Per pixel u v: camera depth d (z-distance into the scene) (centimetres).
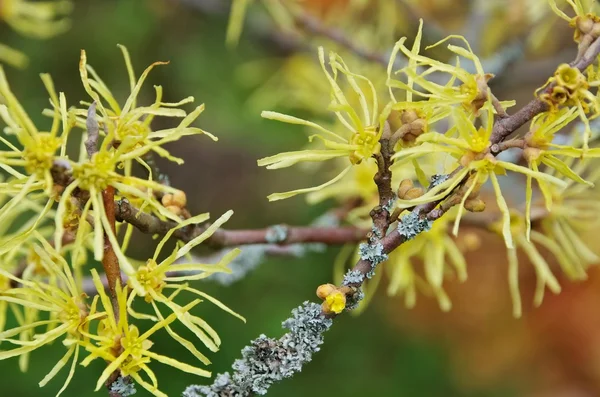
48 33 68
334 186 50
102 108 40
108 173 39
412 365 82
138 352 39
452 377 82
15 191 39
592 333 76
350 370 83
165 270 39
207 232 40
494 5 60
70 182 39
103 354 39
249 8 76
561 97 39
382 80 56
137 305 72
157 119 91
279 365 39
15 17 62
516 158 48
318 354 84
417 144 40
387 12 63
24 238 40
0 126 75
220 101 88
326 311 40
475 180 39
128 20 90
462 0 70
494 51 62
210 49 91
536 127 40
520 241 47
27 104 86
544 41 68
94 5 91
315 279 84
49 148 39
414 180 48
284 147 87
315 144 68
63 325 40
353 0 67
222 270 40
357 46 60
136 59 91
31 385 72
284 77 75
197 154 98
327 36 60
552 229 47
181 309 39
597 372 76
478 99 40
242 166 98
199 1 79
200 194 97
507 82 64
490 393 81
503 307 78
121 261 38
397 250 47
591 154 40
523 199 52
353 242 47
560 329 77
